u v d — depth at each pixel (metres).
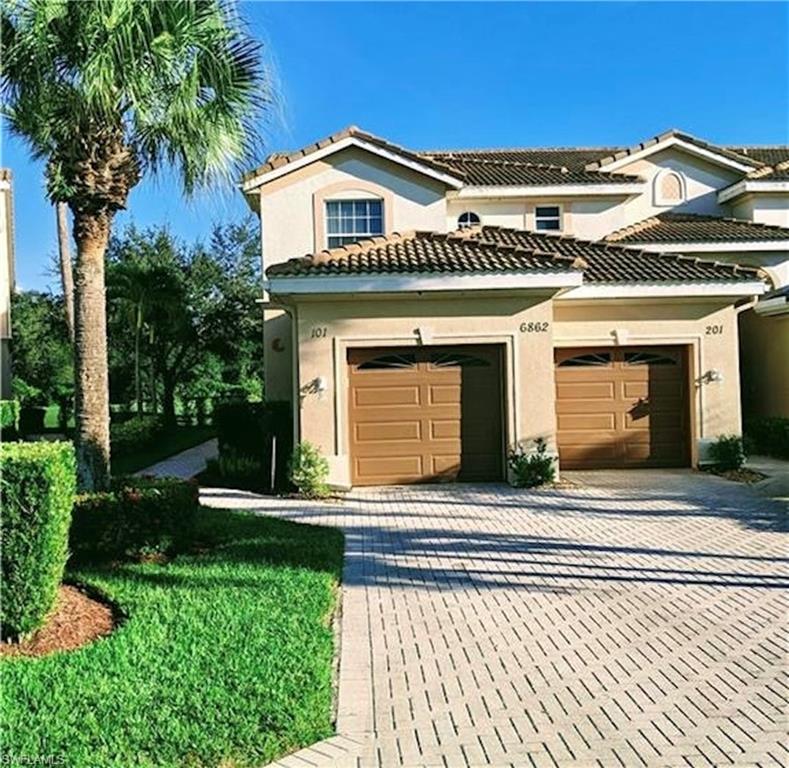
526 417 15.57
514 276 14.75
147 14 9.08
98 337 10.11
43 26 8.87
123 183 10.13
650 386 17.45
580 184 21.80
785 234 20.72
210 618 6.98
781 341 20.36
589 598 7.89
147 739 4.70
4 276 30.52
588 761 4.59
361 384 15.79
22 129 10.15
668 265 17.27
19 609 6.42
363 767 4.53
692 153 23.83
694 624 7.05
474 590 8.25
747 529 11.13
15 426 27.80
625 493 14.38
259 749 4.63
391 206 20.28
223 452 17.41
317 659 6.02
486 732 4.97
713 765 4.52
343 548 10.27
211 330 37.66
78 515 8.98
